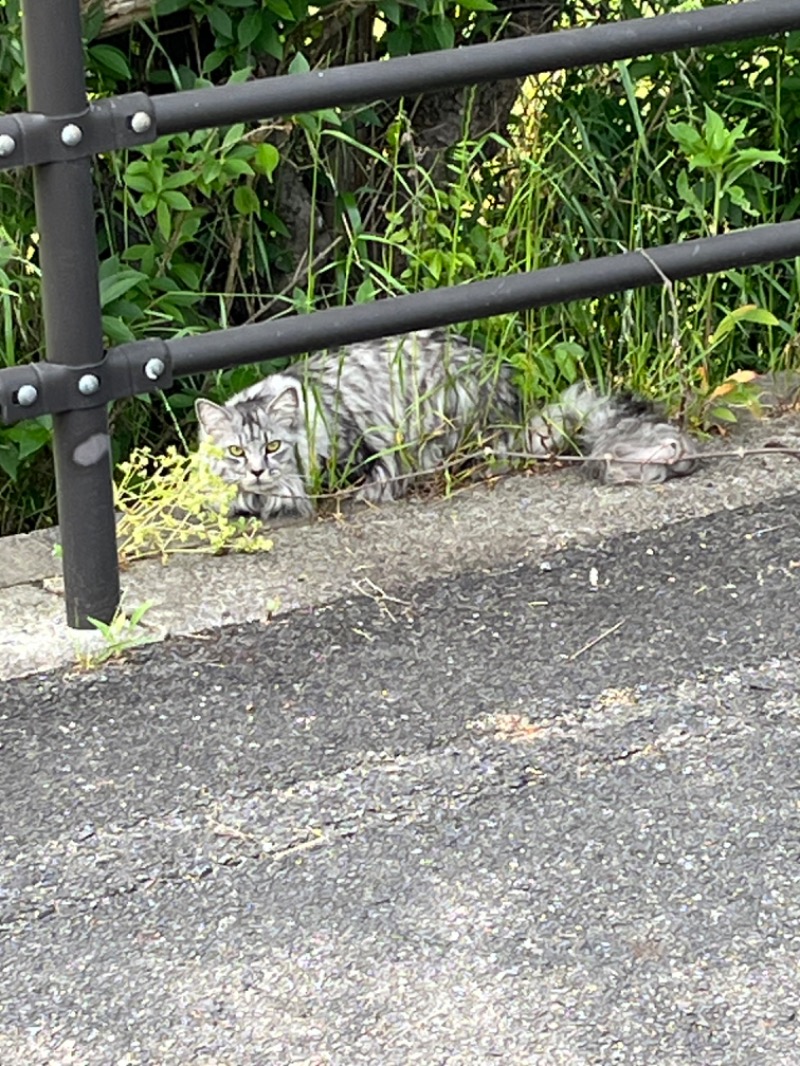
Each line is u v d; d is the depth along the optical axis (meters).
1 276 3.15
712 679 2.64
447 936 2.22
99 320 2.63
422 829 2.38
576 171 3.50
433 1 3.38
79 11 2.51
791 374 3.46
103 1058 2.09
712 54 3.50
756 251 2.94
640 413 3.25
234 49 3.31
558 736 2.53
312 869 2.32
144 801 2.44
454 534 3.00
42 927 2.25
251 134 3.23
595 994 2.15
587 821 2.39
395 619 2.79
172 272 3.37
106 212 3.37
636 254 2.90
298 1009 2.14
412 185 3.61
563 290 2.86
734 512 3.03
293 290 3.49
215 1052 2.09
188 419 3.49
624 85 3.37
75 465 2.67
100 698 2.62
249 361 2.74
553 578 2.88
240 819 2.40
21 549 2.97
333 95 2.66
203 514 3.02
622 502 3.07
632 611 2.79
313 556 2.95
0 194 3.29
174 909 2.28
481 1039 2.10
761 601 2.81
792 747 2.50
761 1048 2.08
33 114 2.53
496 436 3.26
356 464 3.29
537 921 2.24
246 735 2.55
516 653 2.70
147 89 3.46
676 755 2.49
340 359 3.26
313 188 3.34
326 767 2.48
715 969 2.17
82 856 2.35
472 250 3.35
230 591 2.85
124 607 2.80
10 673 2.68
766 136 3.58
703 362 3.30
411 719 2.57
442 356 3.31
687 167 3.48
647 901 2.27
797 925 2.23
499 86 3.57
